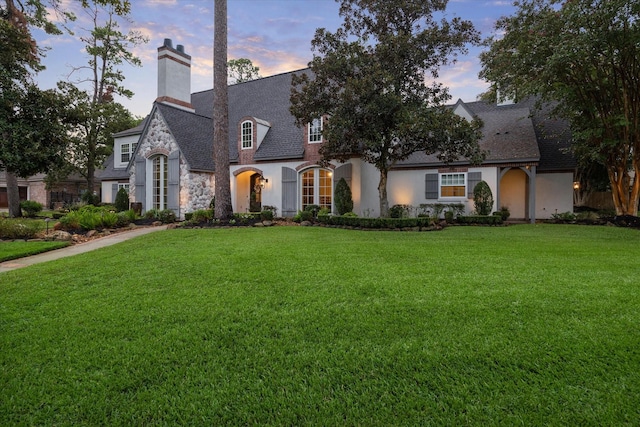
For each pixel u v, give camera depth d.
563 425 1.87
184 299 3.86
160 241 8.21
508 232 10.34
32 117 13.03
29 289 4.37
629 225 12.08
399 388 2.22
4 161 12.34
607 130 12.58
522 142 14.70
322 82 11.78
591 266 5.28
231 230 10.48
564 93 12.38
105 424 1.95
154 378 2.37
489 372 2.36
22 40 13.29
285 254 6.29
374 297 3.82
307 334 2.96
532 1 12.14
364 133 11.02
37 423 1.97
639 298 3.68
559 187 15.62
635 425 1.86
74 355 2.67
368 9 11.75
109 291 4.22
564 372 2.33
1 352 2.73
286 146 15.76
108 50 23.89
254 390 2.23
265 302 3.72
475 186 13.98
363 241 8.05
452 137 10.60
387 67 11.15
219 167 12.56
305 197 15.66
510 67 13.22
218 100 12.51
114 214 12.37
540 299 3.66
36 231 10.20
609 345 2.65
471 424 1.90
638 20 9.82
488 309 3.40
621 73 11.64
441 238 8.75
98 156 26.45
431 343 2.73
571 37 10.89
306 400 2.13
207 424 1.95
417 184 15.84
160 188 16.58
